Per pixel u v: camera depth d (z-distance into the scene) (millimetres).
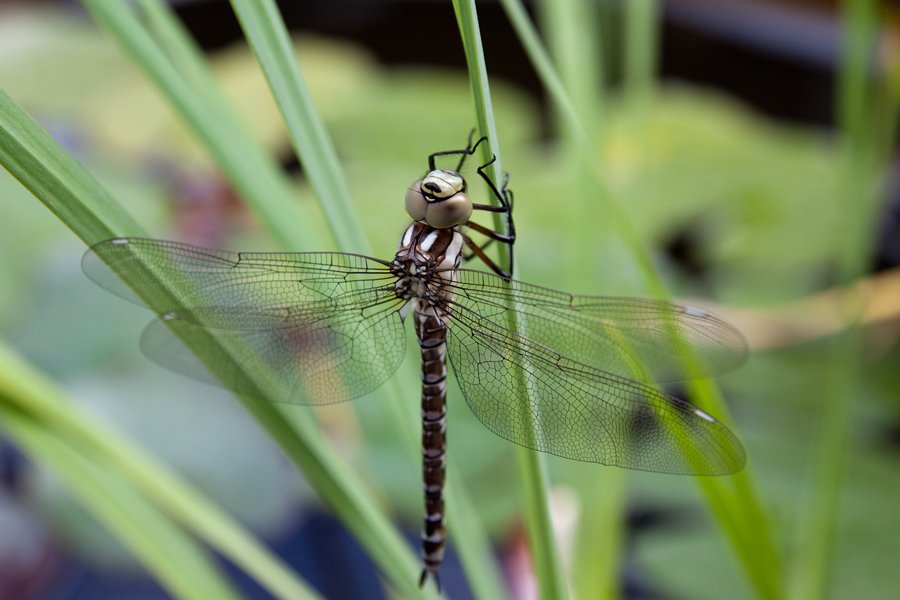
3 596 686
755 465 691
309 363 620
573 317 623
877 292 721
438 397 632
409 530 700
